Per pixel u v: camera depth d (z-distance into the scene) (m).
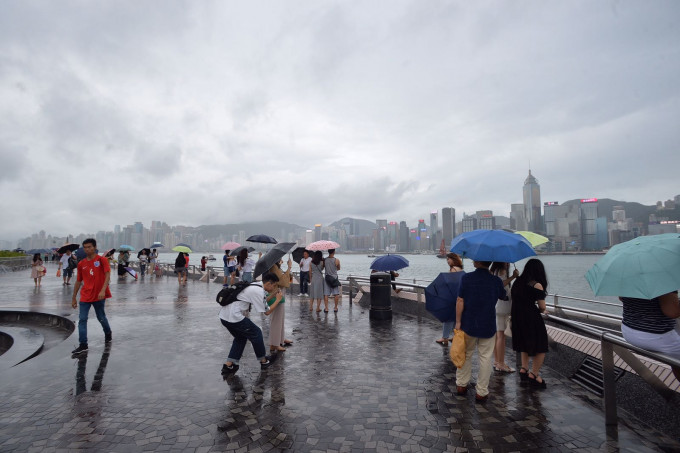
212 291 16.97
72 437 3.67
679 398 3.57
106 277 7.20
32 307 11.87
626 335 3.70
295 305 12.90
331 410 4.30
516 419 4.05
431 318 10.02
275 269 7.00
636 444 3.51
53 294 15.38
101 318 7.46
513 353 6.77
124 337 7.92
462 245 4.77
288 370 5.78
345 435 3.72
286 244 6.83
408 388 5.00
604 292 3.39
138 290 17.45
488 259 4.39
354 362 6.18
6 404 4.45
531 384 5.12
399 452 3.41
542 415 4.14
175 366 5.96
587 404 4.44
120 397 4.68
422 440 3.61
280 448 3.48
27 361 6.23
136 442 3.58
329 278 11.09
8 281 21.73
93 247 7.03
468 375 4.73
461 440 3.61
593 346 5.08
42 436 3.69
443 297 6.54
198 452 3.41
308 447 3.49
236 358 5.70
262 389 4.98
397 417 4.11
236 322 5.56
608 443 3.54
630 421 3.99
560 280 40.12
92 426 3.90
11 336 8.86
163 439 3.63
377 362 6.17
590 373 5.00
